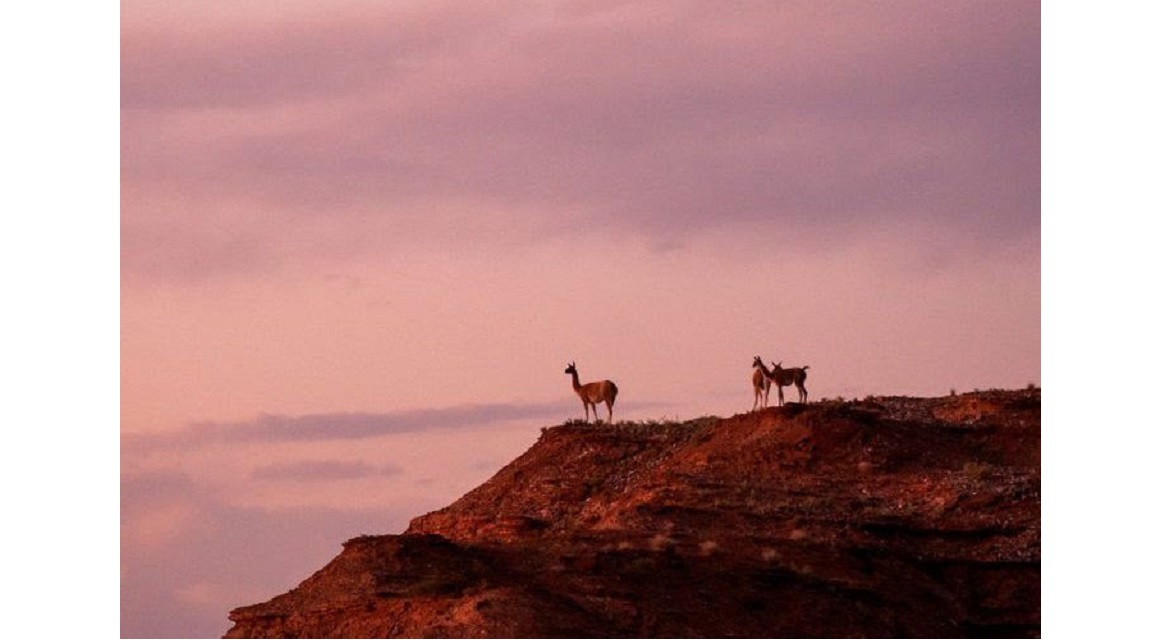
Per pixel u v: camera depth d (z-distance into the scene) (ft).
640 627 648.79
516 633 632.79
